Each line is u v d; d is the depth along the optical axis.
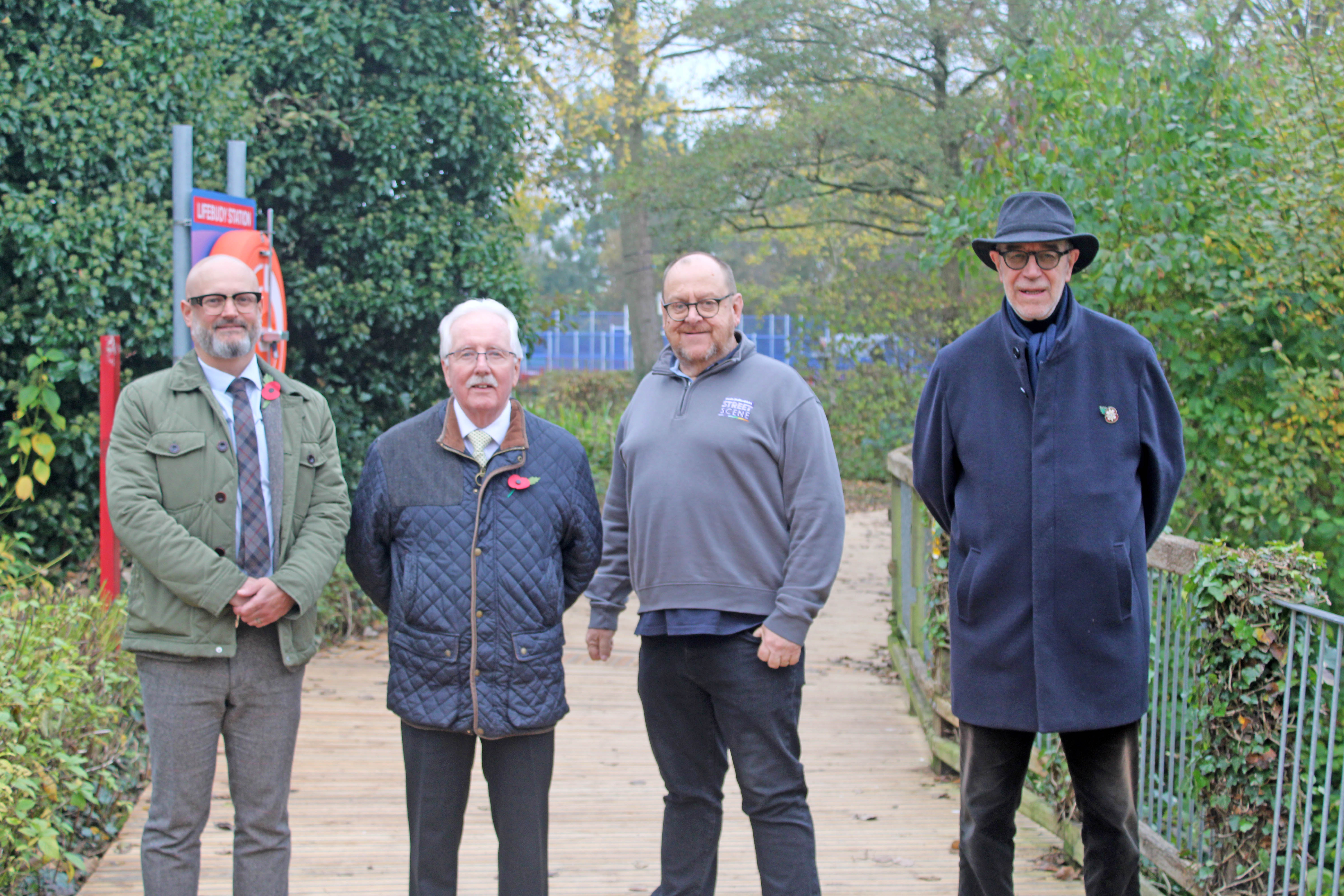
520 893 2.93
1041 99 6.18
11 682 3.66
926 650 5.42
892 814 4.39
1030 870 3.74
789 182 15.97
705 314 3.01
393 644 2.94
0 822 3.20
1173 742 3.33
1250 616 2.87
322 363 8.62
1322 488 5.52
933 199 15.99
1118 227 5.59
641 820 4.28
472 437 2.94
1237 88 5.81
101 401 5.29
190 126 5.22
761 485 2.99
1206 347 5.60
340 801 4.39
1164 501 2.76
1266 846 2.90
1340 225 5.09
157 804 2.86
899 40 14.70
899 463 5.89
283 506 2.96
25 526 6.40
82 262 6.34
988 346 2.78
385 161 8.17
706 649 2.98
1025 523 2.68
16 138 6.14
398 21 8.37
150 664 2.86
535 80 14.96
